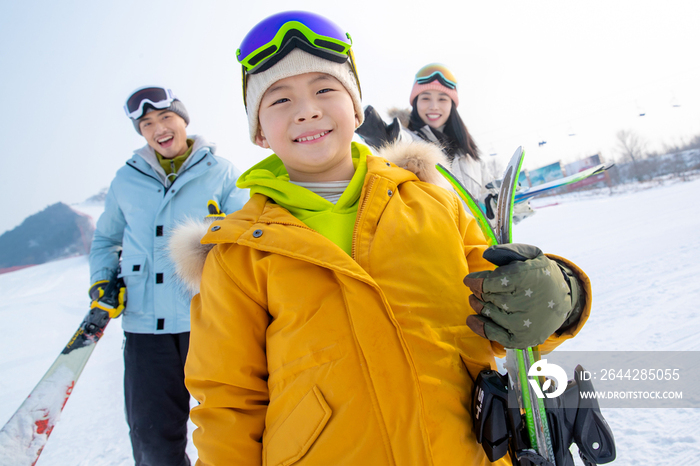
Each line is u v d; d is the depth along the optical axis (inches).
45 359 188.4
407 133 97.3
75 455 98.9
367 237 34.9
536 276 27.2
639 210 350.9
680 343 99.1
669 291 136.0
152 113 82.7
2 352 204.7
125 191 83.2
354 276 31.4
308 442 29.6
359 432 29.0
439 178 44.3
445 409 30.0
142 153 86.0
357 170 40.6
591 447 29.8
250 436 33.4
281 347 32.8
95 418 118.3
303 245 33.4
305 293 32.7
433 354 31.2
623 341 105.7
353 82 42.5
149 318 75.3
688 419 70.6
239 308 35.3
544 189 85.5
